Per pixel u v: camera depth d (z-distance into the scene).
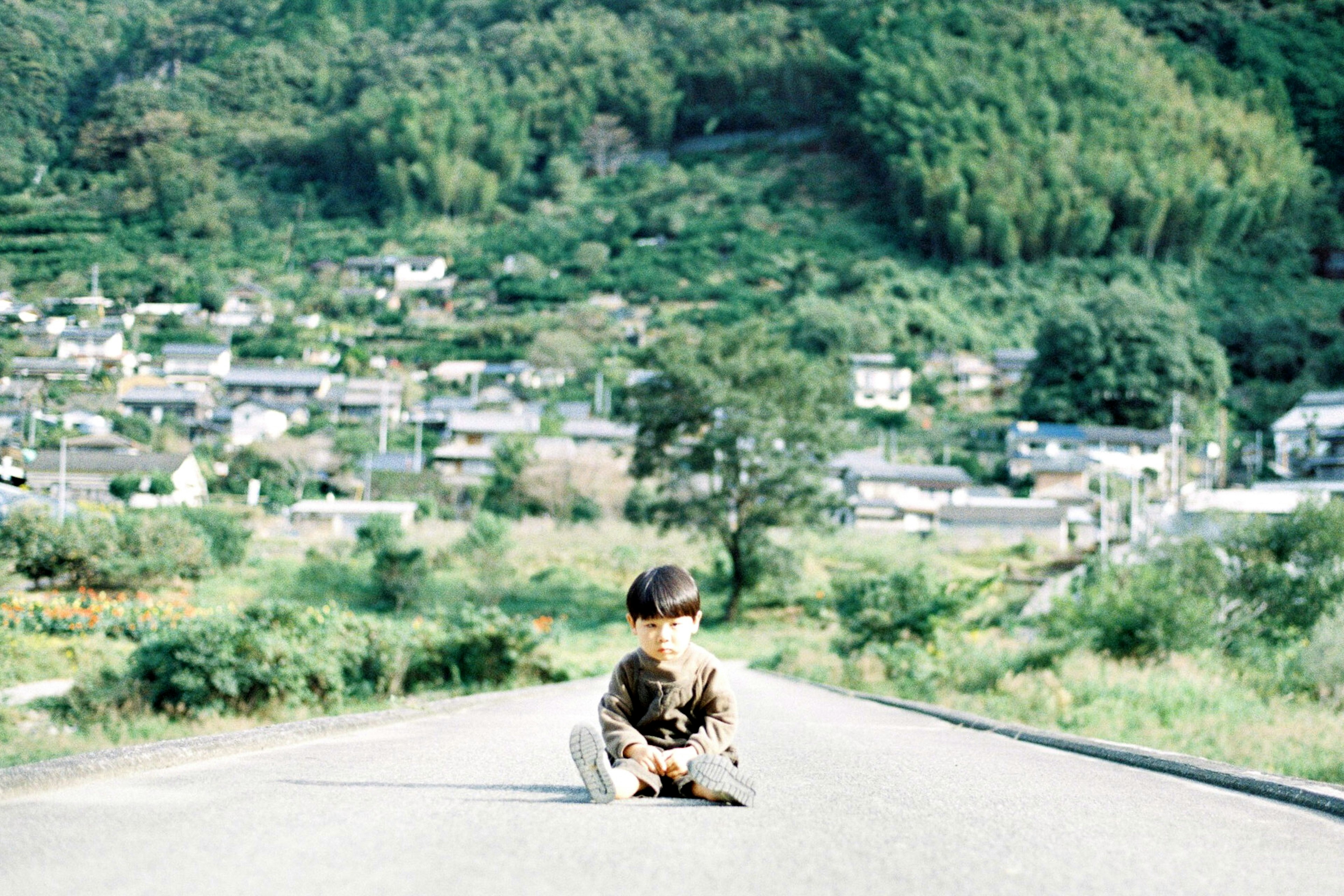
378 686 13.55
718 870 2.45
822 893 2.28
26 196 135.50
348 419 87.25
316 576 42.84
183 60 171.38
